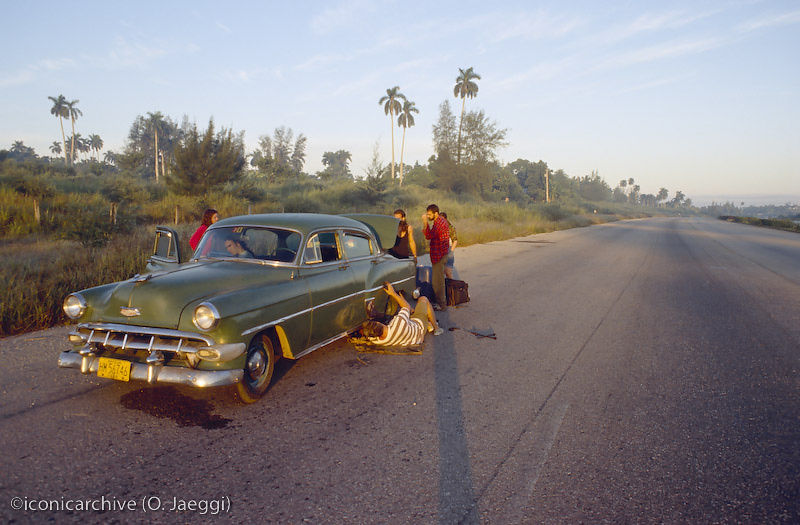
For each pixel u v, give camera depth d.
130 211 16.73
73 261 8.52
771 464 3.23
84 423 3.49
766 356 5.65
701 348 5.93
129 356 3.67
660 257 16.88
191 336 3.45
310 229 4.69
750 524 2.59
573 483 2.94
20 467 2.89
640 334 6.54
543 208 49.50
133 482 2.80
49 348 5.07
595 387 4.59
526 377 4.81
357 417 3.79
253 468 3.00
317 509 2.60
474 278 10.94
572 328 6.79
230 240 4.66
